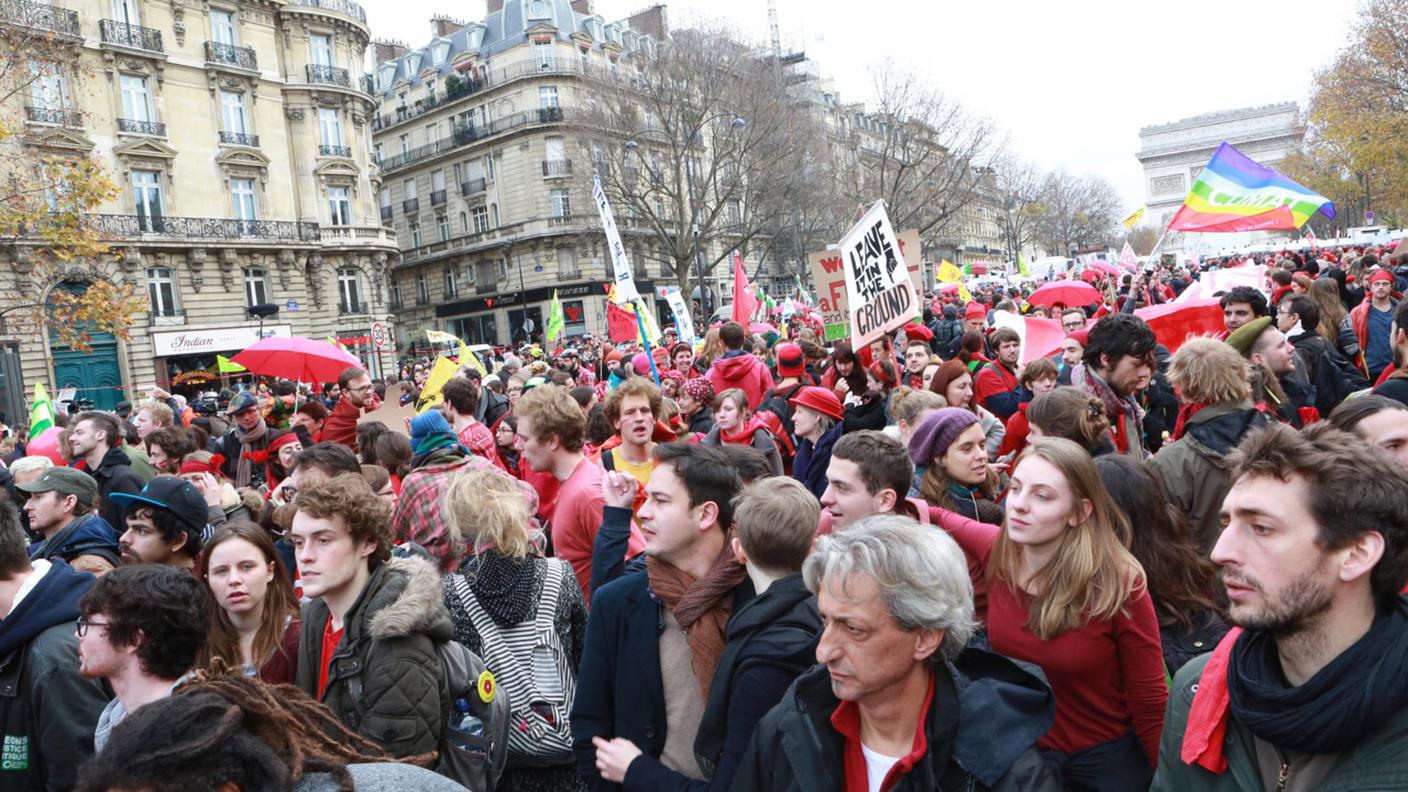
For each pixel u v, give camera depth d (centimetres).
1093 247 11050
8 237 2755
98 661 271
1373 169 3788
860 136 7450
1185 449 378
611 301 1716
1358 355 733
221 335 3672
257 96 3891
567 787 354
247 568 321
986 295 2920
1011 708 226
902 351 1095
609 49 6128
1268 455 187
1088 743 277
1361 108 3281
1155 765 271
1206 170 1216
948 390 561
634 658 289
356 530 302
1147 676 270
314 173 4119
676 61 3959
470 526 361
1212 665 206
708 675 273
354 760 205
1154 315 748
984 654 248
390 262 4634
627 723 288
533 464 465
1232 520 191
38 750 312
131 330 3384
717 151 4159
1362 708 168
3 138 2266
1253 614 184
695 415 823
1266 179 1172
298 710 202
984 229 11419
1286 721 176
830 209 4825
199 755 162
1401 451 295
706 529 290
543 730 346
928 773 214
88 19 3288
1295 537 179
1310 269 1298
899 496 334
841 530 225
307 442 896
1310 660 181
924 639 212
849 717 226
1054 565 274
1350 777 173
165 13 3547
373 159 4566
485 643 351
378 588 301
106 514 640
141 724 165
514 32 5853
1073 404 397
